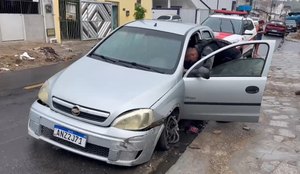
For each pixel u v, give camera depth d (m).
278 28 33.56
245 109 4.93
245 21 12.97
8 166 4.05
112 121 3.77
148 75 4.54
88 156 3.85
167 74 4.65
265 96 8.06
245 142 5.33
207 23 12.80
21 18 14.70
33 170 4.02
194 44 5.60
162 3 41.03
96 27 19.78
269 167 4.53
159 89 4.25
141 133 3.81
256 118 4.97
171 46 5.13
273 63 13.60
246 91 4.82
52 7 16.17
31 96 7.00
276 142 5.38
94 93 3.96
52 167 4.11
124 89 4.10
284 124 6.18
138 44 5.23
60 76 4.44
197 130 5.61
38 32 15.65
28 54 11.89
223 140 5.38
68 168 4.11
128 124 3.77
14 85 7.91
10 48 13.17
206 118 5.08
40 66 10.71
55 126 3.93
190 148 4.99
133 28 5.57
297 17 52.06
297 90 8.86
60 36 17.14
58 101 3.97
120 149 3.75
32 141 4.71
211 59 4.94
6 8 14.13
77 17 18.33
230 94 4.84
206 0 48.22
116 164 3.81
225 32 12.12
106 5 20.45
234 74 4.90
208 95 4.85
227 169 4.44
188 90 4.83
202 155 4.81
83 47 16.14
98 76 4.39
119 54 5.11
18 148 4.49
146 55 5.02
